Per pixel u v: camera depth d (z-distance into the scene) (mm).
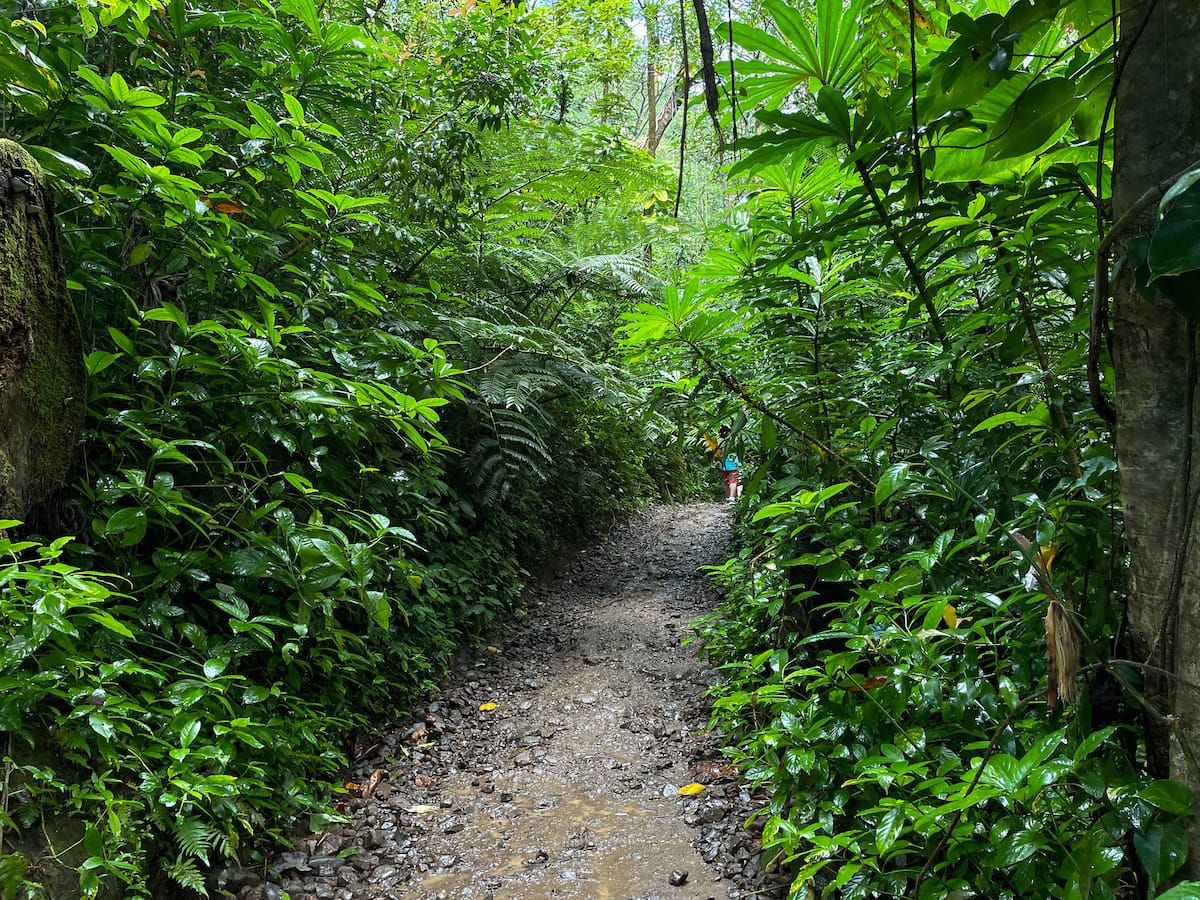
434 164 3789
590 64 7672
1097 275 1051
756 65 1843
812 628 2824
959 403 2100
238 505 2422
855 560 2420
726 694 3260
